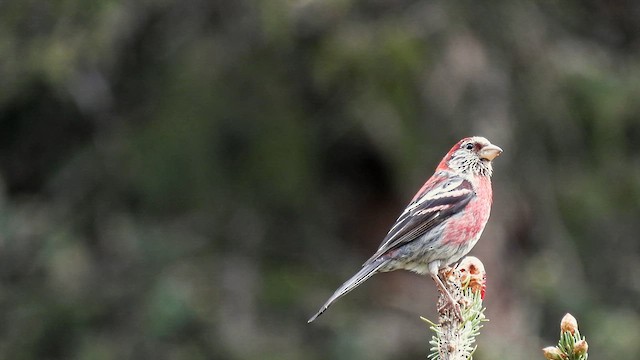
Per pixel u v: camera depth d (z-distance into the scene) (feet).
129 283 52.54
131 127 55.77
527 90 54.03
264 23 51.06
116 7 51.83
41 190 57.06
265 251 55.16
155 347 50.47
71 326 51.42
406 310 54.08
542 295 53.01
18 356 50.96
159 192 54.65
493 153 30.04
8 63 51.65
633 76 55.93
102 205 54.80
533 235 54.49
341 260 56.29
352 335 52.29
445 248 29.04
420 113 52.11
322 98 55.06
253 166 54.95
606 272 55.72
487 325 51.24
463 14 53.16
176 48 56.08
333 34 52.08
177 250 53.47
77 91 54.95
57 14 51.65
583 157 55.57
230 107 54.95
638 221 56.13
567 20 56.95
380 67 51.47
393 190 57.82
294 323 53.01
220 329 51.29
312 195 55.83
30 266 52.39
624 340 51.80
